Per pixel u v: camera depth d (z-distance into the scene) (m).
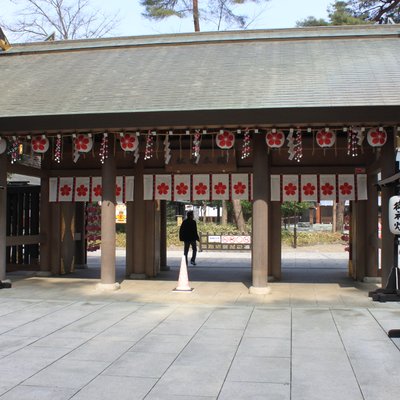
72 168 13.41
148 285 12.15
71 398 4.76
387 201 10.14
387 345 6.52
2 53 14.68
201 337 7.03
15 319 8.23
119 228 33.19
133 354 6.20
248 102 9.59
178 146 12.58
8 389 5.00
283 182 11.96
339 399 4.68
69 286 11.89
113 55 13.82
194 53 13.27
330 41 13.16
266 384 5.10
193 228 17.11
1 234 11.53
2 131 10.52
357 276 12.63
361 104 9.05
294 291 11.17
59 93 11.22
